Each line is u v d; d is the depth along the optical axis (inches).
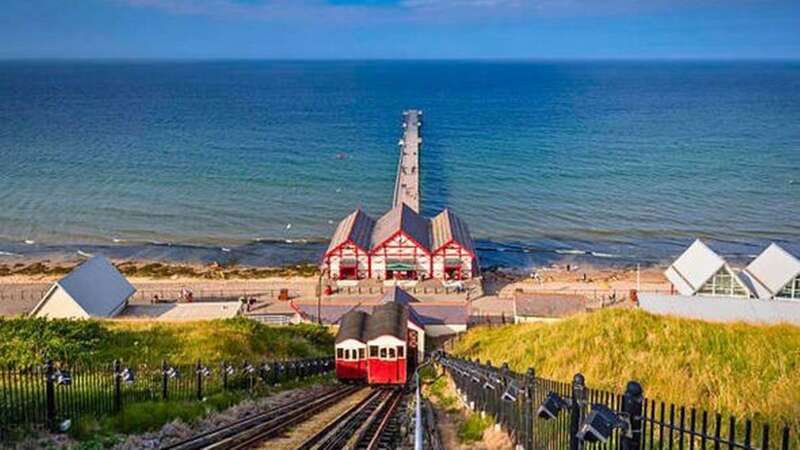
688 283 2733.8
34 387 900.6
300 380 1678.2
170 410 954.1
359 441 863.7
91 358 1360.7
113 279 2829.7
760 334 1091.9
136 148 7126.0
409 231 3344.0
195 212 4766.2
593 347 1199.6
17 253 3917.3
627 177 5728.3
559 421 636.1
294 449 793.6
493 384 895.7
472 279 3314.5
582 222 4515.3
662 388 872.3
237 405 1124.5
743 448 382.9
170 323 2005.4
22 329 1454.2
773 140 7539.4
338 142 7524.6
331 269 3344.0
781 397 716.0
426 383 1706.4
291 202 5044.3
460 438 912.3
